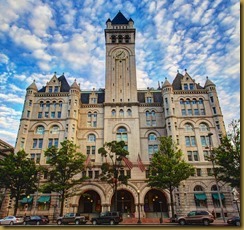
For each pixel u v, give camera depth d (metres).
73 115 59.84
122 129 61.16
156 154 43.78
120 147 44.62
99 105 64.94
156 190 55.16
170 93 61.38
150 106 64.75
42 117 61.44
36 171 44.81
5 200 50.75
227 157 34.25
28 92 63.44
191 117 59.97
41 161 55.59
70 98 62.03
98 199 55.81
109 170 43.38
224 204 50.03
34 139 58.84
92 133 61.41
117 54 71.19
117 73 68.56
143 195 50.81
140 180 52.28
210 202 49.91
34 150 57.19
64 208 49.38
